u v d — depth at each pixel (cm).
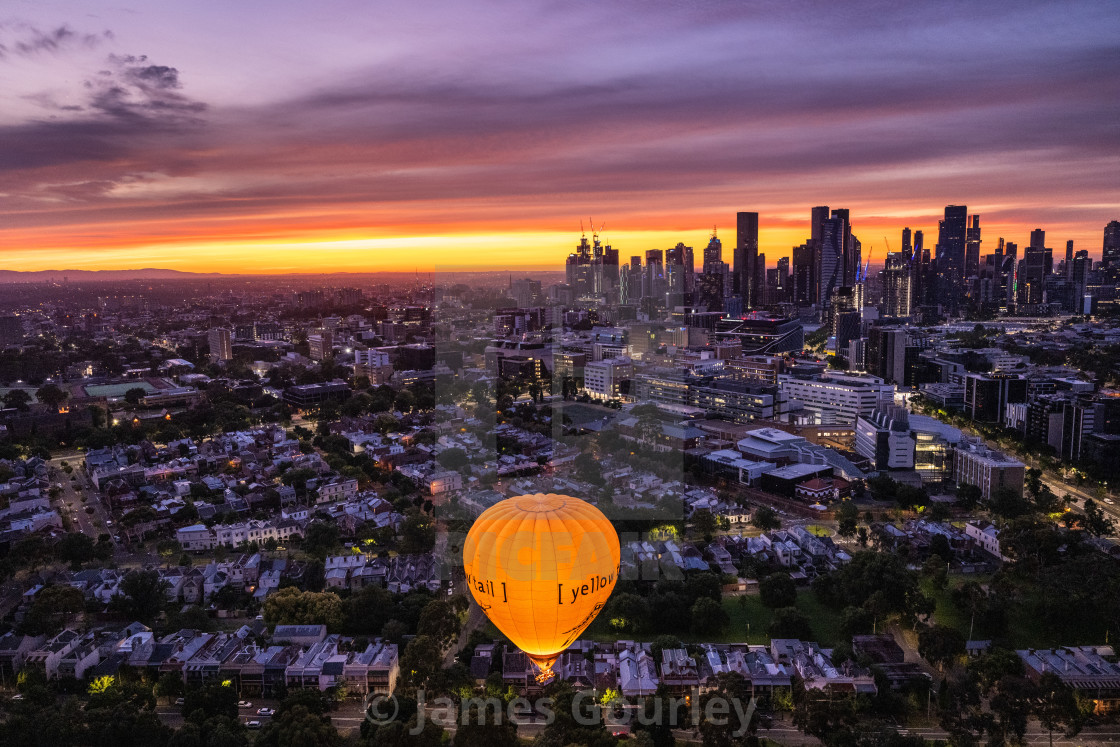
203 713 17000
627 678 17900
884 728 15662
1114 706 17438
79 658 19350
